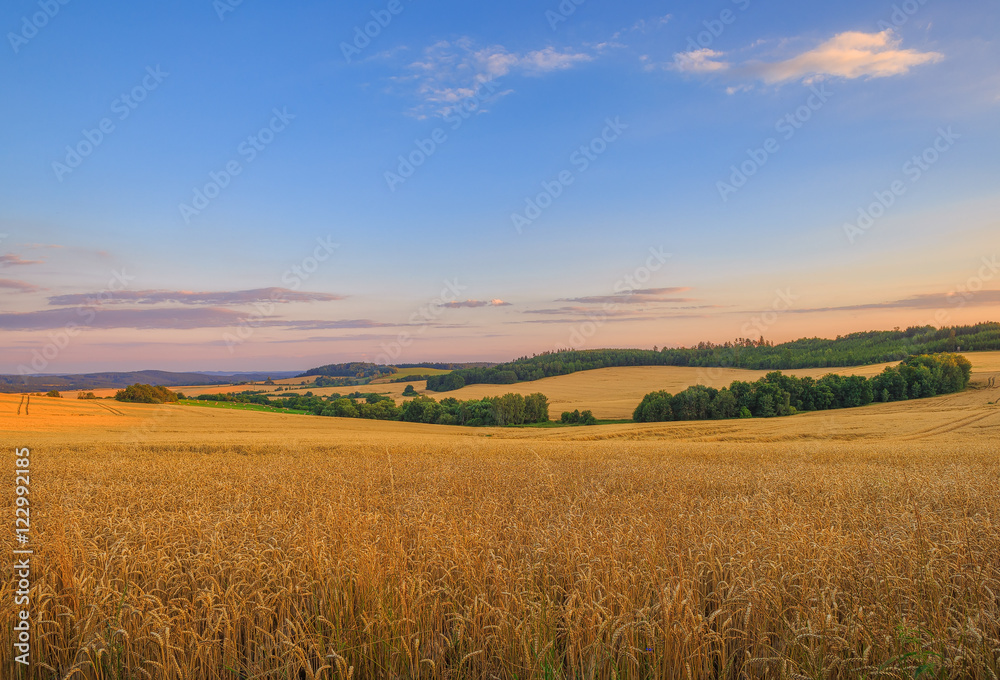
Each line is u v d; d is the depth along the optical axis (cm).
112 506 1208
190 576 636
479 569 625
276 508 1145
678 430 5016
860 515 995
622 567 611
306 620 552
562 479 1759
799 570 602
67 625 538
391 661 498
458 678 487
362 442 3606
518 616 526
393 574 606
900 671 444
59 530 734
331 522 836
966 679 451
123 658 507
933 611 534
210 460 2552
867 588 583
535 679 460
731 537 733
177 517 908
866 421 5475
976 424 4962
